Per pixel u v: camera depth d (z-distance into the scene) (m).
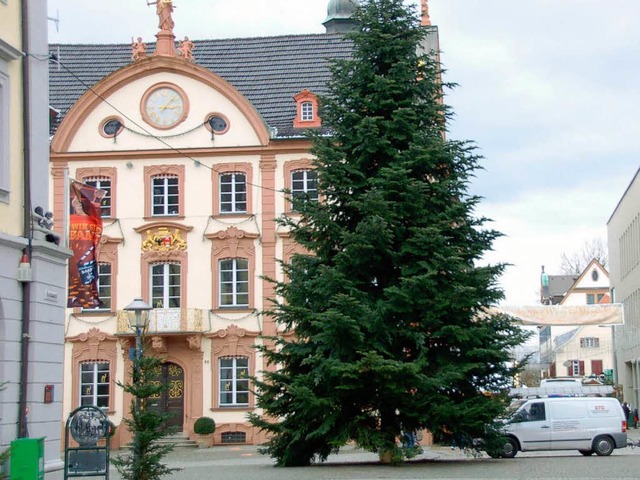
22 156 22.41
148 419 18.56
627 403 64.81
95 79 50.16
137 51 45.62
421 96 29.25
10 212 21.77
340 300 25.88
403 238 27.81
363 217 28.14
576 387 54.41
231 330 44.16
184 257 44.84
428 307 26.94
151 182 45.41
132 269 44.84
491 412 26.78
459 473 23.67
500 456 29.36
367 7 29.47
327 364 25.81
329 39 52.22
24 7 22.70
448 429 26.84
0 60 21.67
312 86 49.12
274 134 45.16
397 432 27.14
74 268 24.94
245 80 49.97
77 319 44.44
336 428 26.86
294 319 27.78
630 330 65.94
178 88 45.50
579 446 34.31
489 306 28.02
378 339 26.47
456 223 28.23
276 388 27.73
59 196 45.06
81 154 45.19
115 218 45.06
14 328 21.62
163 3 46.03
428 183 27.94
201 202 45.06
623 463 27.27
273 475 24.12
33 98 22.80
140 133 45.34
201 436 42.81
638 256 62.19
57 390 23.05
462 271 26.98
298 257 28.42
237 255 44.69
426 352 26.48
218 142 45.25
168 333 43.53
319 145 28.56
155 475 18.58
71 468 18.56
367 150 28.08
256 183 45.00
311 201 28.45
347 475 23.50
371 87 28.86
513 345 27.33
